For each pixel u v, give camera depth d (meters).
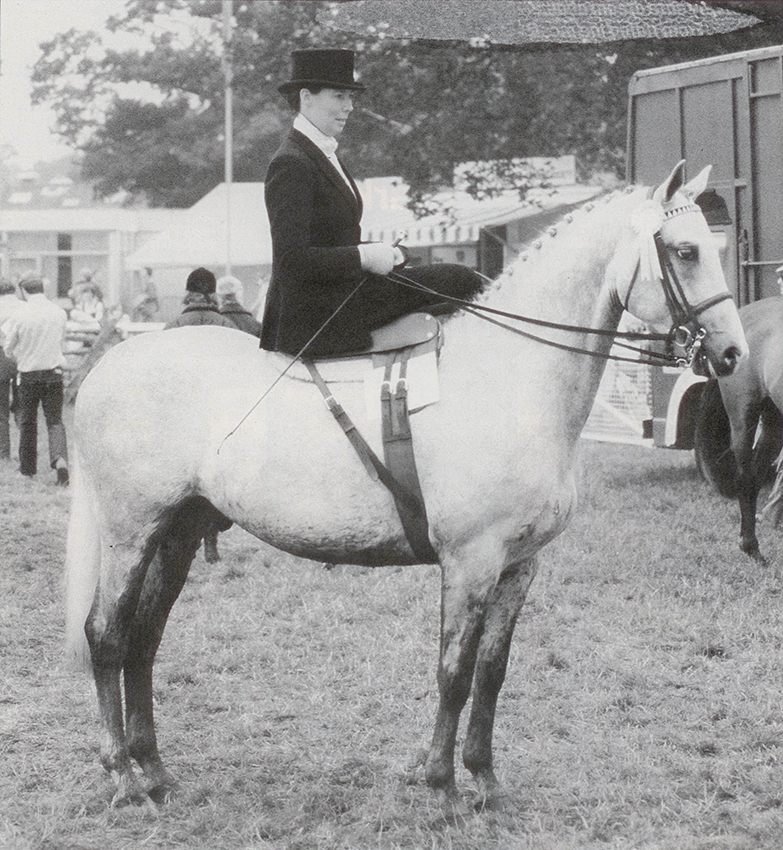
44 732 5.33
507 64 15.80
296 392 4.41
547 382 4.27
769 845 4.16
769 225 10.21
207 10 40.38
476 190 16.94
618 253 4.23
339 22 8.35
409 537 4.27
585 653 6.44
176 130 43.84
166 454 4.49
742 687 5.89
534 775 4.83
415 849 4.17
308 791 4.64
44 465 13.35
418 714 5.54
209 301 8.89
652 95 11.38
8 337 12.05
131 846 4.25
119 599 4.54
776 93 10.05
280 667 6.25
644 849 4.14
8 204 42.91
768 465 8.59
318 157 4.35
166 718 5.54
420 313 4.41
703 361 4.18
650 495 10.98
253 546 9.09
